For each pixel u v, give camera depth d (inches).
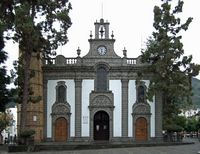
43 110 2942.9
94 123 2977.4
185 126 5620.1
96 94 2965.1
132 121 2952.8
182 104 3708.2
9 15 2188.7
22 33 2124.8
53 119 2945.4
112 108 2955.2
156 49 2829.7
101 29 3036.4
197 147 2183.8
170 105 3228.3
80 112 2952.8
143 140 2933.1
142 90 2974.9
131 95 2974.9
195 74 2832.2
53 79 2974.9
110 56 2999.5
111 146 2186.3
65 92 2967.5
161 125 2947.8
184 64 2839.6
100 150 1998.0
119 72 2987.2
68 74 2977.4
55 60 2984.7
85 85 2974.9
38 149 2032.5
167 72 2807.6
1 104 2471.7
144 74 2962.6
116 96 2972.4
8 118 3786.9
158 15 2866.6
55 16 2239.2
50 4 2228.1
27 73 2258.9
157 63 2785.4
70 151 1953.7
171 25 2871.6
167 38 2842.0
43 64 2962.6
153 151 1855.3
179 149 1999.3
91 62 2989.7
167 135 2866.6
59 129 2942.9
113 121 2952.8
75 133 2933.1
